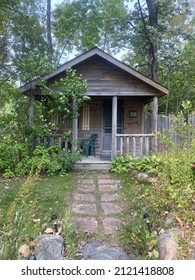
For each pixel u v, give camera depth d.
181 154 4.70
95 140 9.65
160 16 13.67
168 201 4.14
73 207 4.48
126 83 8.05
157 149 7.68
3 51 10.34
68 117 7.77
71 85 7.05
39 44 12.00
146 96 8.59
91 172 7.26
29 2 12.88
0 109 10.29
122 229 3.63
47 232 3.46
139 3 13.39
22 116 7.73
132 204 4.50
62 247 3.06
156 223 3.67
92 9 17.14
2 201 4.57
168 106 16.38
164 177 4.72
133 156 7.58
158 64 14.12
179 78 15.35
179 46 14.60
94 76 8.07
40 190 5.29
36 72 7.12
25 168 6.77
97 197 5.04
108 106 9.75
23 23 11.34
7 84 10.32
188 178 4.22
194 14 15.76
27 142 7.24
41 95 7.75
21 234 3.03
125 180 6.16
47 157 6.88
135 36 13.91
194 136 5.16
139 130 9.75
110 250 3.07
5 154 6.90
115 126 7.92
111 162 7.60
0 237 2.94
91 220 3.95
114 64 7.62
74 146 7.56
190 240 2.98
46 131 7.31
